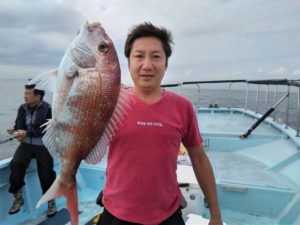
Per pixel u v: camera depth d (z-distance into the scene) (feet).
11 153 18.45
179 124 5.46
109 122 5.05
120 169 5.19
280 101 20.26
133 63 5.25
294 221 11.34
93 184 15.21
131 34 5.31
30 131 11.84
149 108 5.26
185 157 12.69
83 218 12.09
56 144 5.05
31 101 12.12
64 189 4.97
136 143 5.09
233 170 15.85
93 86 4.85
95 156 5.11
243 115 31.27
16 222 11.69
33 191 13.19
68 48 5.00
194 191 9.86
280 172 15.37
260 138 20.30
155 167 5.10
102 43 4.84
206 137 20.79
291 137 17.78
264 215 12.41
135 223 5.15
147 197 5.12
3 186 12.21
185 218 9.14
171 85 24.16
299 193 12.10
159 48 5.18
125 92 5.16
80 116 4.89
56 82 5.04
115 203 5.28
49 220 11.85
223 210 12.84
